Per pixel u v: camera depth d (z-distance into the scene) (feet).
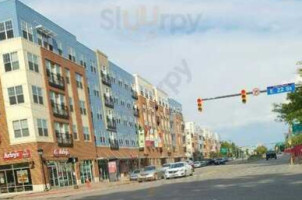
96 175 190.08
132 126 260.83
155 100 315.78
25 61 147.02
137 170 160.35
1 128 147.43
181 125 387.34
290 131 288.92
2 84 148.15
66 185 158.92
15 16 149.69
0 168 146.92
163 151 314.76
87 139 188.55
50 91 160.66
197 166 287.48
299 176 89.25
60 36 181.57
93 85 210.18
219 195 61.41
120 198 73.15
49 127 155.33
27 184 143.64
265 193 59.11
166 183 110.42
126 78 263.08
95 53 219.82
